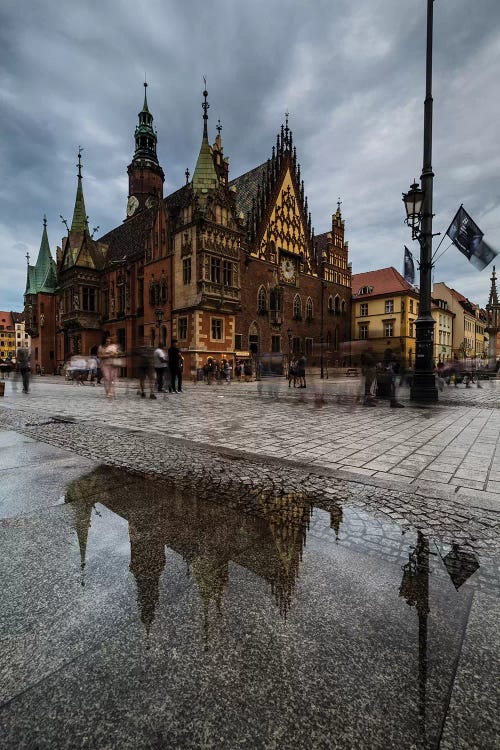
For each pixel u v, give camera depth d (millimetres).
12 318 121938
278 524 2922
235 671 1529
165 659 1589
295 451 5340
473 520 3047
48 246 57812
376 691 1438
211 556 2432
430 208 12062
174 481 3930
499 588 2123
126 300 39906
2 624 1786
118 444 5691
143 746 1235
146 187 49312
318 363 26797
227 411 9977
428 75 11711
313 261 44125
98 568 2270
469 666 1554
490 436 6527
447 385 24188
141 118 49812
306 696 1418
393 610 1913
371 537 2727
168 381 18609
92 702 1396
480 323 80938
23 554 2432
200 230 30609
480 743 1242
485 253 12180
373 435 6590
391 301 48531
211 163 32156
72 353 47750
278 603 1960
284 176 40156
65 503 3303
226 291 32312
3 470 4285
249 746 1234
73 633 1730
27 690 1446
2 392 15031
